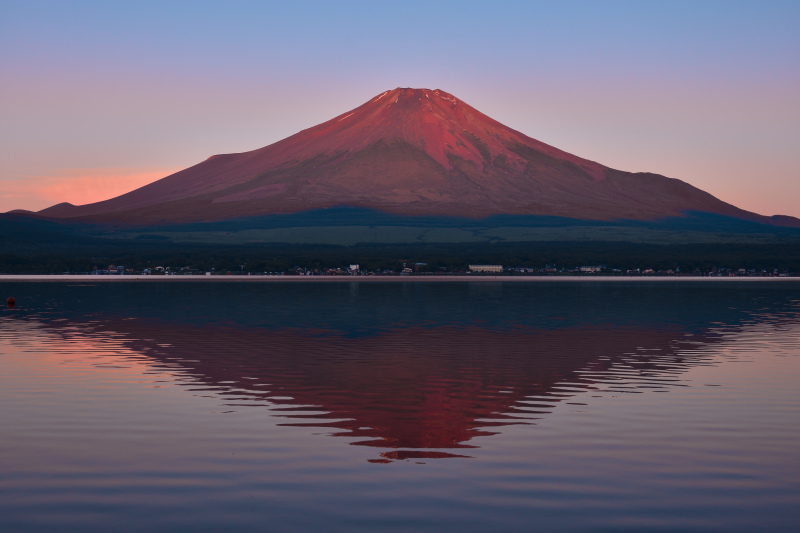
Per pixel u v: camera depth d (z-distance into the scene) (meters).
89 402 29.20
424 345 48.16
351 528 16.75
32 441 23.25
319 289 128.38
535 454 22.06
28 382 33.62
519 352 44.78
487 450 22.47
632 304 90.19
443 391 31.84
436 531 16.62
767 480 19.83
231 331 56.75
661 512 17.70
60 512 17.59
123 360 40.91
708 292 122.06
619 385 33.34
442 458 21.62
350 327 60.22
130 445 22.83
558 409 28.17
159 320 66.19
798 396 30.64
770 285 155.25
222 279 182.62
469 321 66.06
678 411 27.75
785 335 54.88
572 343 49.59
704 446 22.89
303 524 16.95
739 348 47.00
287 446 22.81
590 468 20.75
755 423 25.80
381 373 36.66
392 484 19.45
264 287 135.75
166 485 19.31
